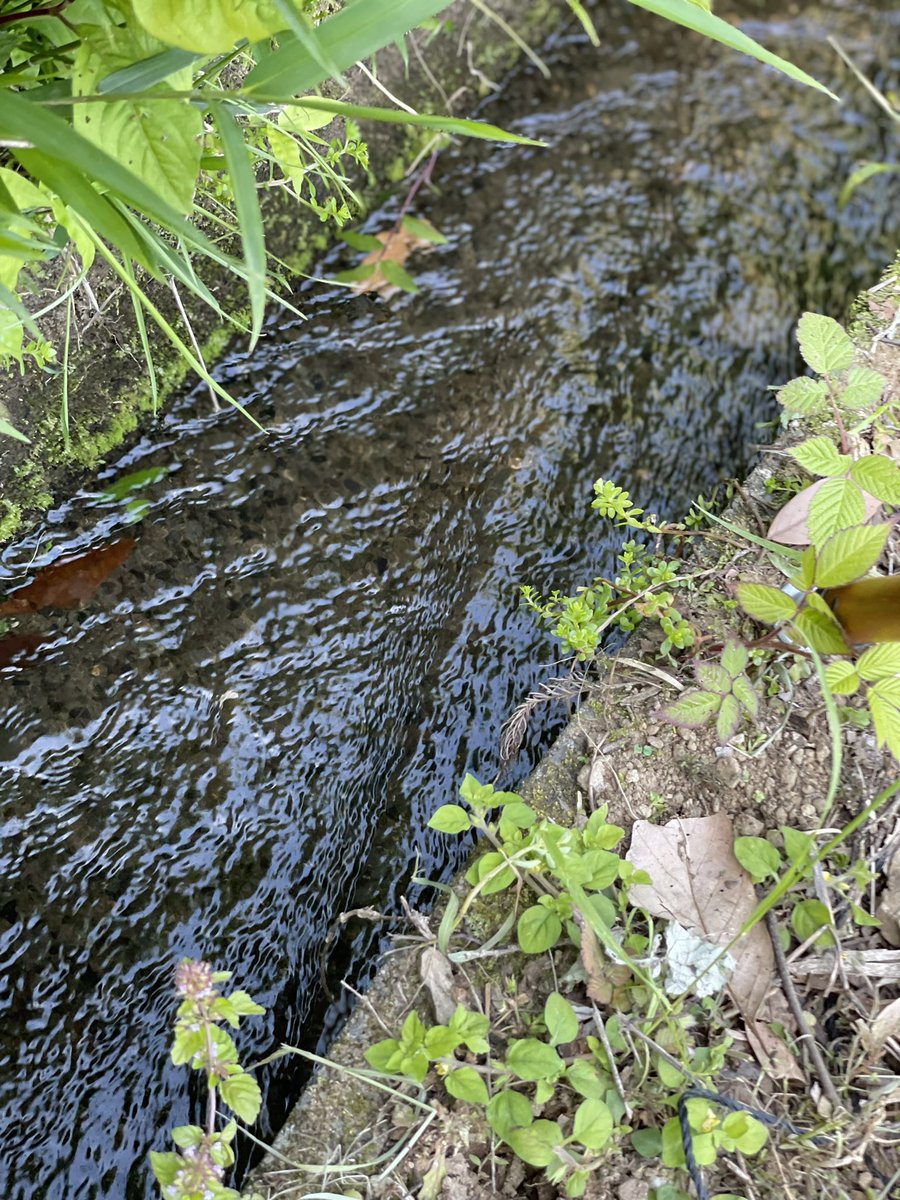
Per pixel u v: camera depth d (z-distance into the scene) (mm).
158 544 1803
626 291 2305
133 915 1498
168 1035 1425
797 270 2387
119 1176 1340
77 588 1739
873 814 1398
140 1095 1385
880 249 2439
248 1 879
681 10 1065
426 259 2285
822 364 1526
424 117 1010
